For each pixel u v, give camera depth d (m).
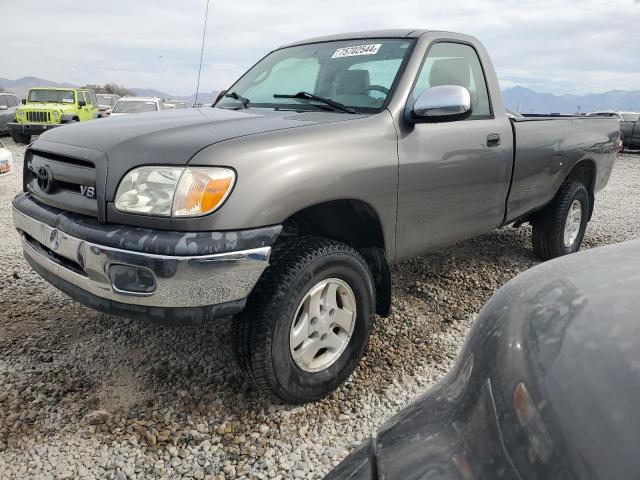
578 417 0.75
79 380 2.71
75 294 2.38
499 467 0.79
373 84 3.08
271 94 3.46
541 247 4.66
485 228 3.68
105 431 2.34
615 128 5.13
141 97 15.62
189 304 2.11
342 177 2.49
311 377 2.50
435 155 3.02
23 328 3.25
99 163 2.29
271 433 2.36
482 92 3.63
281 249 2.42
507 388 0.89
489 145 3.45
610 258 1.12
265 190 2.21
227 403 2.55
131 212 2.18
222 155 2.17
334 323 2.60
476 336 1.13
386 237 2.84
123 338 3.15
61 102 17.66
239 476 2.11
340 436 2.37
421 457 0.94
